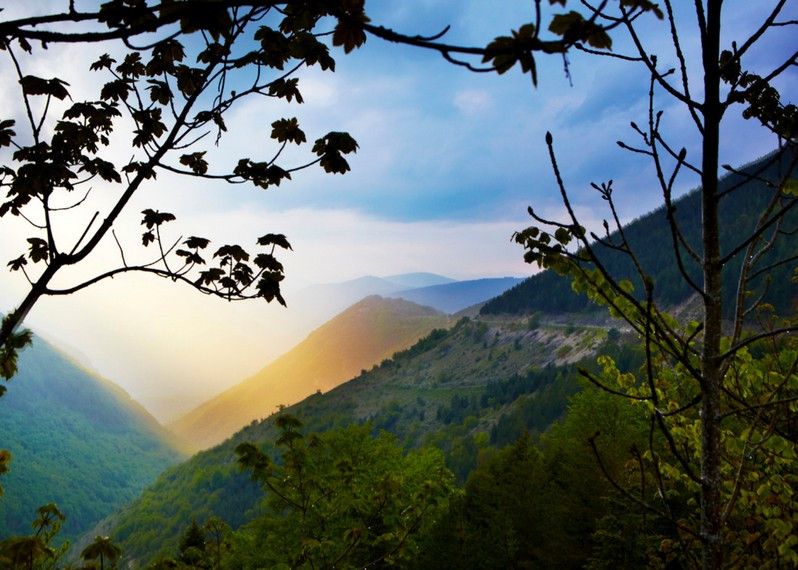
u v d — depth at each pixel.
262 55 3.18
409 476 16.36
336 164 3.27
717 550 2.02
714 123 2.13
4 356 2.33
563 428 24.44
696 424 3.43
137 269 2.86
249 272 3.43
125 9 1.59
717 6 2.07
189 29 1.89
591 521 17.55
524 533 20.67
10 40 1.89
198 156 3.67
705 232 2.21
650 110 2.13
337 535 9.84
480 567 17.56
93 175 3.27
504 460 24.75
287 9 2.66
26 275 2.76
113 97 3.46
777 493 2.97
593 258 2.08
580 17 1.31
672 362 3.39
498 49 1.26
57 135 3.11
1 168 2.79
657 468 2.06
